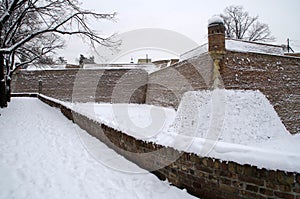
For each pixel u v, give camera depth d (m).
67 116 12.49
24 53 19.88
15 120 11.25
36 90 30.17
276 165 3.06
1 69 15.58
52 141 7.51
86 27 15.19
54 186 4.22
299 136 11.45
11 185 4.14
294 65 16.05
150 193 4.08
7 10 13.54
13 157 5.64
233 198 3.40
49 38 20.69
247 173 3.27
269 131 10.84
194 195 3.90
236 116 11.05
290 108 15.26
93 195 3.96
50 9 15.18
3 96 15.66
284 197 2.98
